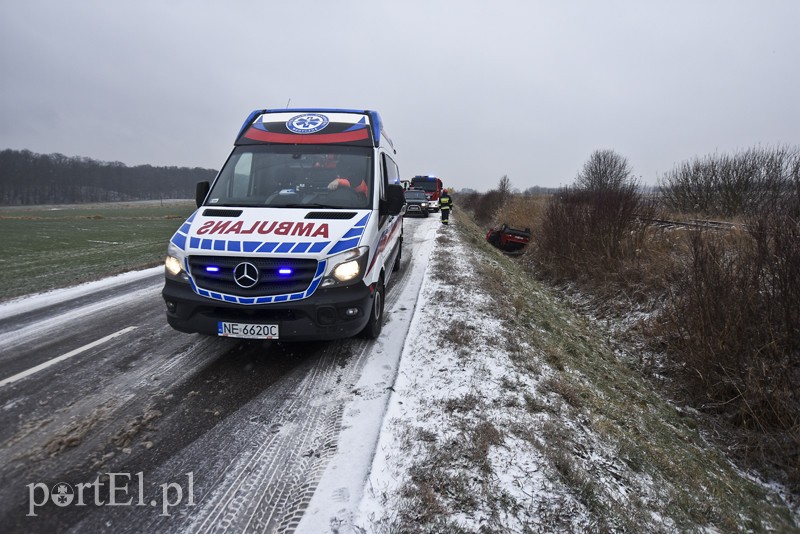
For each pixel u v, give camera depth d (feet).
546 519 7.46
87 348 14.35
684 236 27.58
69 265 28.96
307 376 12.42
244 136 16.63
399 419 10.06
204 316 11.87
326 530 6.93
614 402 14.15
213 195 14.84
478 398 11.12
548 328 20.44
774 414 13.94
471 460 8.61
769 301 15.60
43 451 8.85
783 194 25.43
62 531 6.91
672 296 22.16
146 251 36.40
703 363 16.48
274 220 12.95
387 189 15.58
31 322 17.01
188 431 9.71
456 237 44.50
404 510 7.23
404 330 16.20
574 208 38.09
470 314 18.06
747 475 12.84
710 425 15.20
